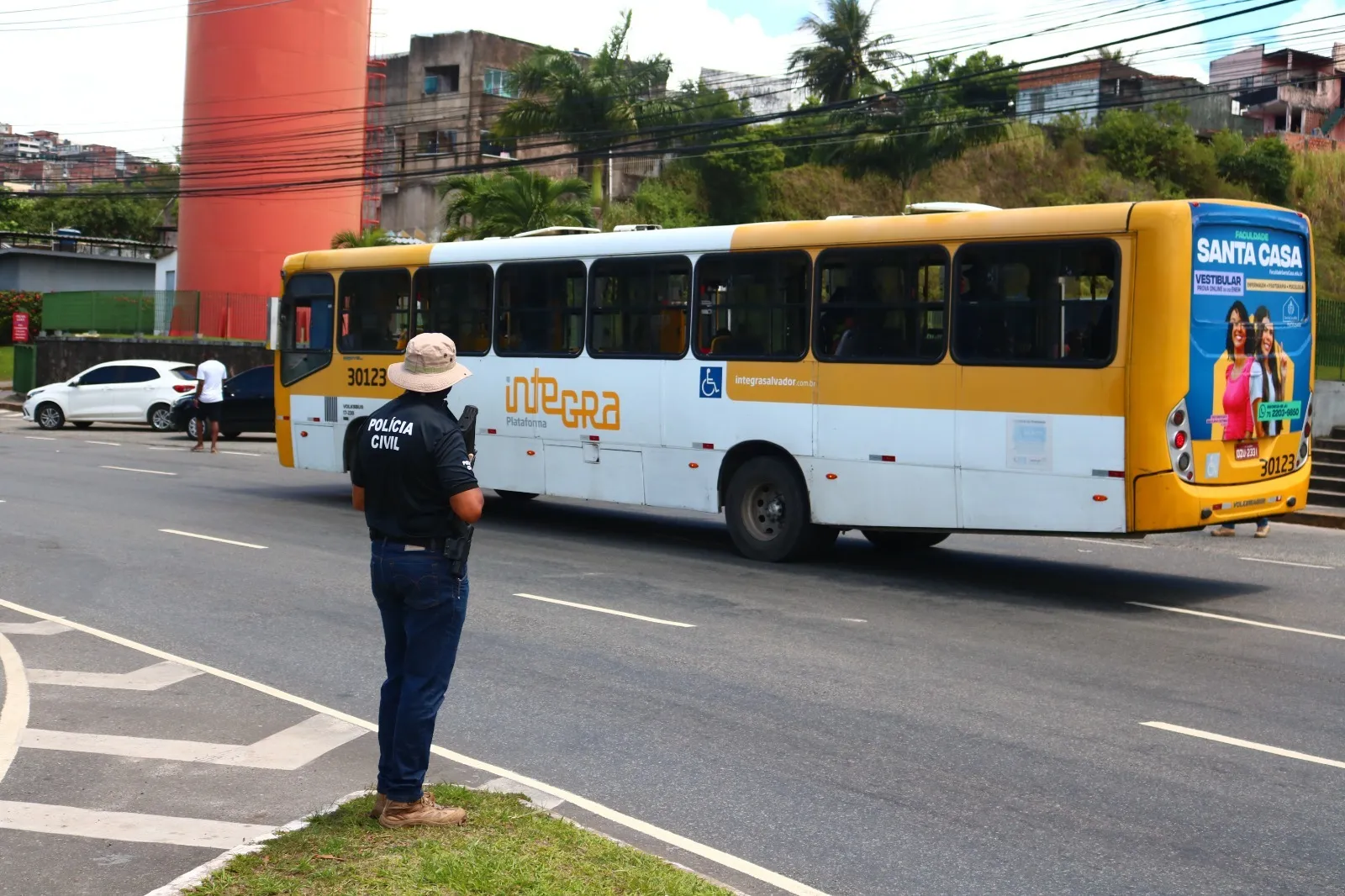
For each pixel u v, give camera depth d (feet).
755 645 31.73
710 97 190.60
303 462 59.98
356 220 165.99
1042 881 17.35
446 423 17.65
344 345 58.08
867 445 41.39
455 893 15.06
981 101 191.01
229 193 155.94
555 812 19.70
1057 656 30.96
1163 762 22.67
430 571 17.44
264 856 16.26
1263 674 29.37
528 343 50.88
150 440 99.09
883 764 22.43
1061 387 37.35
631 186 204.74
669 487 46.62
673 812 19.94
